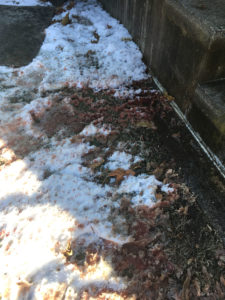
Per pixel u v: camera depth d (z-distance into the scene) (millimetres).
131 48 4168
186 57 2826
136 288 1889
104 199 2375
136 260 2029
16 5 5090
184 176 2580
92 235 2158
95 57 4004
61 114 3193
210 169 2635
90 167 2639
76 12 5043
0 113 3135
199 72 2639
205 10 2596
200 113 2758
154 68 3719
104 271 1961
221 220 2268
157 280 1932
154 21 3404
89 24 4773
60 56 3945
